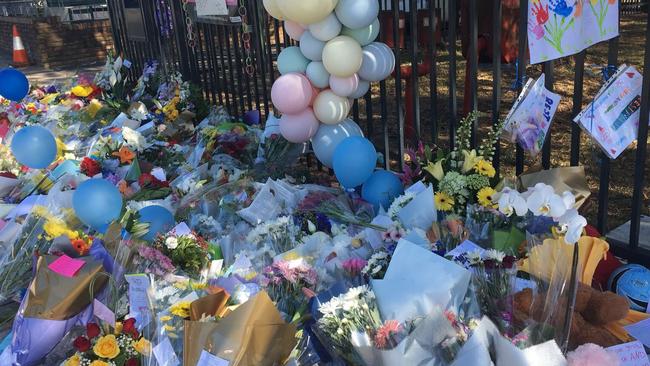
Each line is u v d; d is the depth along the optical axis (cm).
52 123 573
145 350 221
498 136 300
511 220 254
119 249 275
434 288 209
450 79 333
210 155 438
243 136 446
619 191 402
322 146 363
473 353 174
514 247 246
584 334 211
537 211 239
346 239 283
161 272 262
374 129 577
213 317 212
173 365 205
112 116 592
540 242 227
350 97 355
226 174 395
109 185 313
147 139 497
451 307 206
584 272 237
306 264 257
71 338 266
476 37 313
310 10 305
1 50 1683
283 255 270
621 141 271
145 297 247
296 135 357
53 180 417
